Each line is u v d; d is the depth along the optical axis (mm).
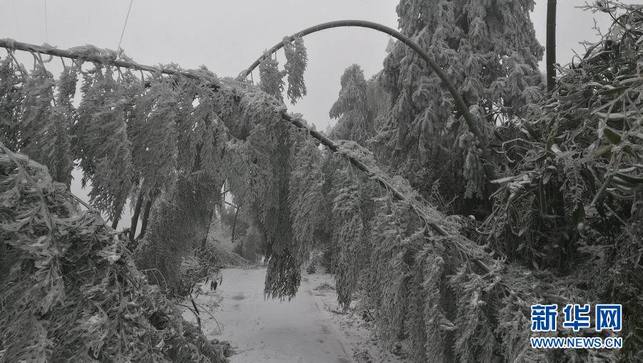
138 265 2473
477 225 3131
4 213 1173
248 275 7418
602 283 2178
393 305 2377
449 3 4535
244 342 3914
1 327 1107
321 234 2836
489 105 4254
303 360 3580
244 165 2311
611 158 1745
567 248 2477
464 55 4324
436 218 2564
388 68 4934
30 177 1223
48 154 1812
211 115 2324
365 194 2537
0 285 1136
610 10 2338
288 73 3250
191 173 2402
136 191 2129
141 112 2102
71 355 1204
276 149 2564
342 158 2566
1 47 1869
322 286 7156
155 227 2523
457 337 2262
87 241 1325
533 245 2627
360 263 2451
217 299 5426
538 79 4289
